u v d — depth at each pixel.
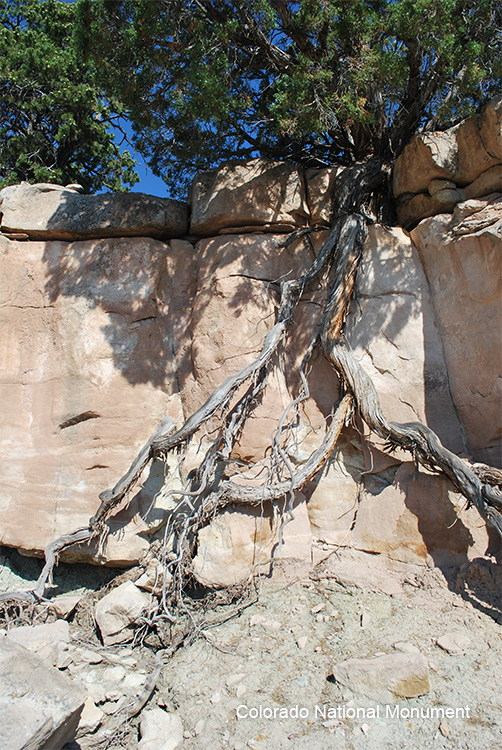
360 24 6.33
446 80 6.48
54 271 7.30
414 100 6.86
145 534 6.58
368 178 7.16
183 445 6.41
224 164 7.30
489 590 5.39
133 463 6.37
